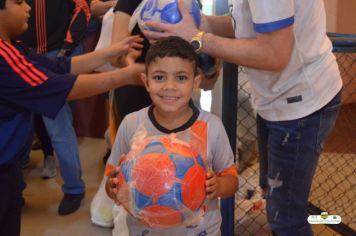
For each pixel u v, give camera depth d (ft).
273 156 4.63
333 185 8.72
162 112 4.04
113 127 6.23
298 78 4.21
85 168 10.55
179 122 4.06
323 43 4.27
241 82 6.36
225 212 5.79
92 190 9.33
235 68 5.25
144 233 4.06
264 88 4.44
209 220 4.11
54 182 9.77
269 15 3.63
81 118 12.58
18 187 5.08
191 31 4.00
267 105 4.52
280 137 4.49
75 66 5.03
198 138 4.04
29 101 4.19
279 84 4.27
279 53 3.78
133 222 4.05
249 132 7.09
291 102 4.32
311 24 4.06
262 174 5.37
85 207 8.58
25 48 4.88
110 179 3.76
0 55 4.04
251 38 4.00
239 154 7.32
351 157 10.00
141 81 4.52
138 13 4.44
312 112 4.27
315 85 4.22
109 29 5.74
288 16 3.67
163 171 3.36
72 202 8.42
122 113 5.41
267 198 4.89
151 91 3.88
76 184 8.49
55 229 7.75
